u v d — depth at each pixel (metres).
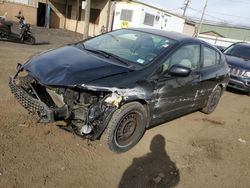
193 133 5.26
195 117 6.16
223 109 7.27
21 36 13.20
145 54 4.33
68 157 3.68
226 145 4.98
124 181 3.42
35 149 3.71
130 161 3.88
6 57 8.83
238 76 8.91
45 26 26.25
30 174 3.21
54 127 4.36
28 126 4.25
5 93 5.39
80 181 3.26
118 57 4.30
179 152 4.39
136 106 3.91
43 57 4.14
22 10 24.14
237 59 9.52
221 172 4.03
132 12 21.72
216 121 6.18
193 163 4.12
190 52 4.93
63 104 3.64
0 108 4.69
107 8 23.48
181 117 5.96
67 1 27.56
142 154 4.11
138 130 4.16
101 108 3.56
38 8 25.91
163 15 24.61
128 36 4.99
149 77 4.00
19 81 4.13
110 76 3.68
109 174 3.50
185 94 4.91
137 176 3.56
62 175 3.31
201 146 4.75
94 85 3.49
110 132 3.72
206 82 5.50
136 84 3.80
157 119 4.52
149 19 22.78
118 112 3.71
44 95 3.94
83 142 4.11
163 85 4.23
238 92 9.73
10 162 3.35
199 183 3.65
